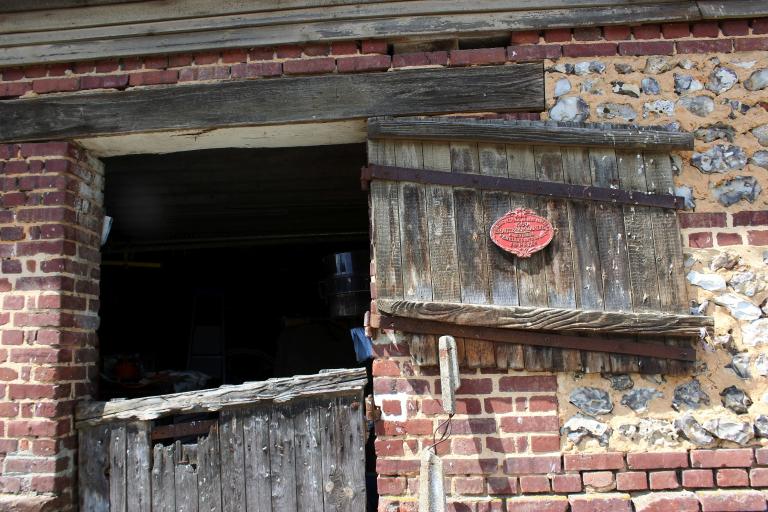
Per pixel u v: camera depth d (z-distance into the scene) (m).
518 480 3.19
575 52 3.47
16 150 3.60
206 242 7.29
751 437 3.17
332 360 5.90
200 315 7.92
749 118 3.40
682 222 3.35
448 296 3.29
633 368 3.22
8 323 3.44
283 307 8.37
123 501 3.45
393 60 3.52
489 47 3.61
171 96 3.56
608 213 3.35
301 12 3.55
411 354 3.28
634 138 3.33
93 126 3.57
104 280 8.01
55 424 3.36
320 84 3.51
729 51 3.45
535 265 3.31
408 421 3.26
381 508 3.19
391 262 3.32
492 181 3.36
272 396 3.45
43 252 3.49
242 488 3.42
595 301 3.27
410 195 3.38
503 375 3.27
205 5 3.58
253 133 3.65
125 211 5.88
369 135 3.39
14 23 3.66
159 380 5.47
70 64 3.65
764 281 3.27
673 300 3.26
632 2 3.45
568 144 3.36
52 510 3.29
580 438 3.21
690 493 3.14
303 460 3.44
